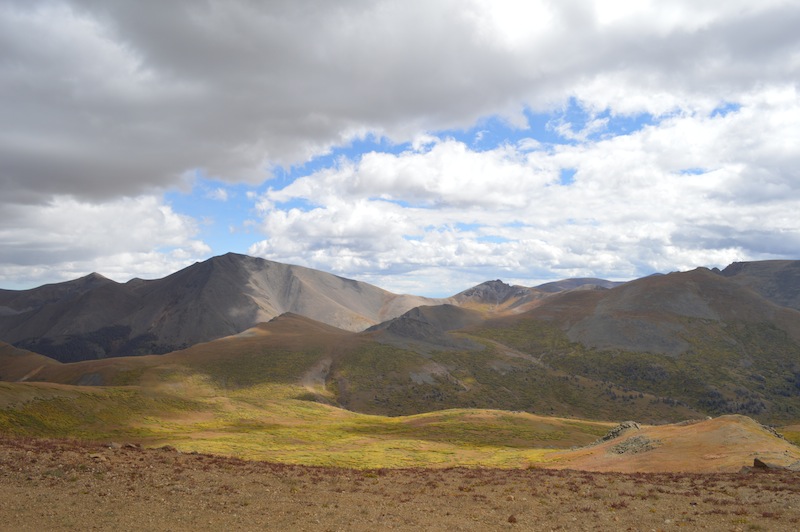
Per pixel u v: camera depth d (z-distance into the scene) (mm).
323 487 34750
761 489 33562
